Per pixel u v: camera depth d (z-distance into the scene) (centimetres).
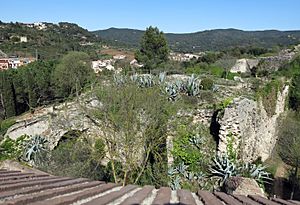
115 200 437
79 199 406
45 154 2016
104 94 1700
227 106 2034
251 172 1884
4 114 4209
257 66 4712
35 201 358
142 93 1691
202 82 2656
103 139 1848
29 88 4322
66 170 1717
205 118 2150
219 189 1792
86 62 4800
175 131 2044
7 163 826
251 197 524
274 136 2992
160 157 1856
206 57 5459
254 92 2723
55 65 4997
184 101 2259
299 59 3969
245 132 2156
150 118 1667
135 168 1673
